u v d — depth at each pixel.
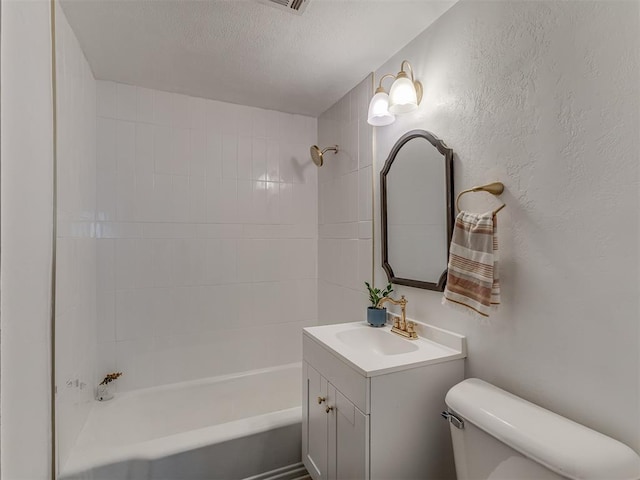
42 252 1.10
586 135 0.94
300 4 1.35
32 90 1.01
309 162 2.58
